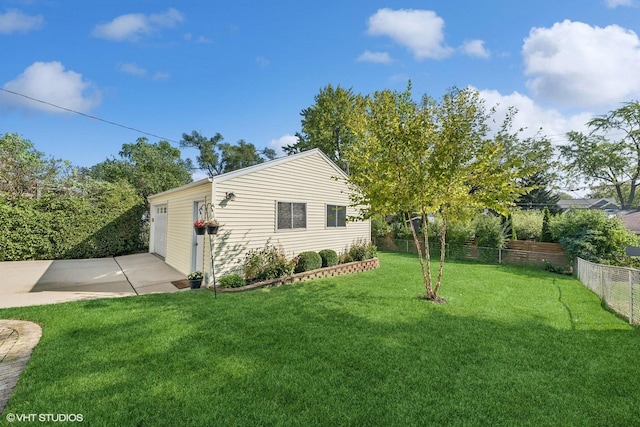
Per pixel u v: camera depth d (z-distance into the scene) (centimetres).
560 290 778
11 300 596
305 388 299
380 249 1753
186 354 367
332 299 634
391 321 500
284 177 914
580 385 313
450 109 617
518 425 251
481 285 813
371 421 253
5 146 1160
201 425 246
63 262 1059
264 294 670
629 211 2342
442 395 292
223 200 755
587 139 2725
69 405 267
